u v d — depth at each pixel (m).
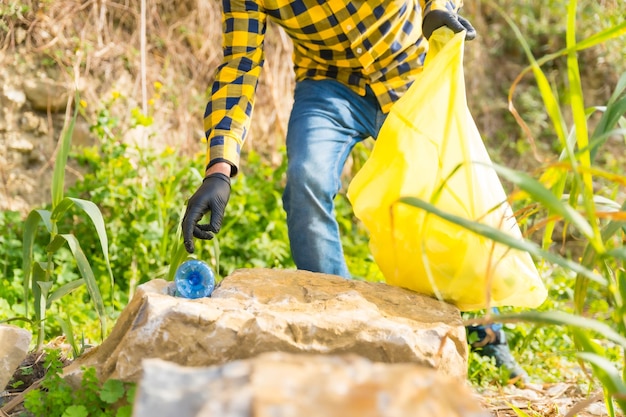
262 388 1.08
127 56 5.49
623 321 1.78
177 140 5.69
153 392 1.19
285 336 1.98
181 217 2.80
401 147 2.42
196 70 5.90
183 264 2.33
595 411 2.78
